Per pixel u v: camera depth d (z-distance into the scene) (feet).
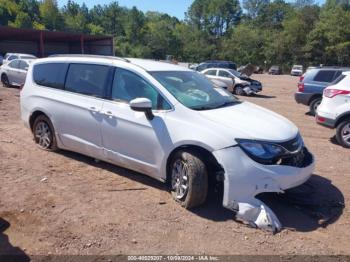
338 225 15.23
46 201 16.21
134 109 16.47
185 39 397.60
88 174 19.40
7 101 45.88
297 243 13.76
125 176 19.24
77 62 21.02
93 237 13.55
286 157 15.38
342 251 13.39
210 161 15.84
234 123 15.79
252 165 14.82
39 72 23.03
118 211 15.53
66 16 436.35
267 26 401.08
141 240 13.50
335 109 28.48
